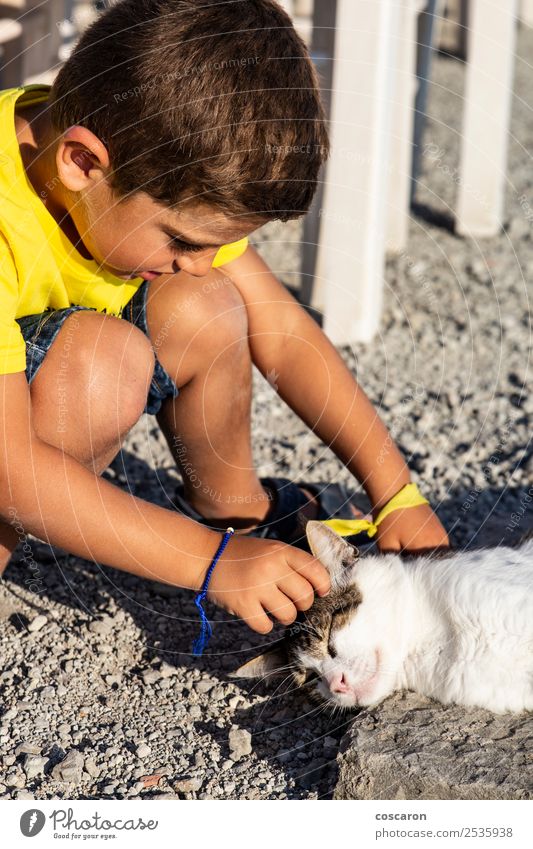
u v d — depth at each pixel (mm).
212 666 2201
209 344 2209
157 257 1821
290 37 1776
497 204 5098
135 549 1796
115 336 1936
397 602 2211
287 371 2369
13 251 1815
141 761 1898
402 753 1823
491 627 2080
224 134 1647
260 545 1874
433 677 2123
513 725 1940
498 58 4855
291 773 1896
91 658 2193
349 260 3791
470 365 3740
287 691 2158
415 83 4930
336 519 2500
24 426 1725
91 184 1747
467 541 2654
